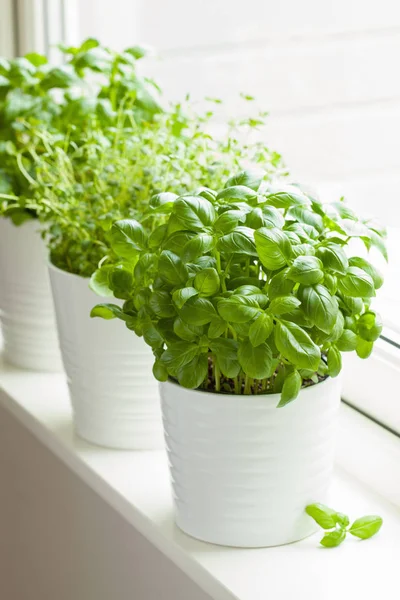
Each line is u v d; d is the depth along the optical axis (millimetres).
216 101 1262
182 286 868
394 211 1301
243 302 813
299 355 809
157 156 1173
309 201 917
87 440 1244
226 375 868
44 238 1248
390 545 1012
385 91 1317
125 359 1142
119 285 938
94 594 1466
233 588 933
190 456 950
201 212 858
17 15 1733
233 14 1538
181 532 1032
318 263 813
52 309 1407
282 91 1490
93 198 1153
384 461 1117
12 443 1687
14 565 1794
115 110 1380
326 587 936
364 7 1337
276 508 965
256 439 914
